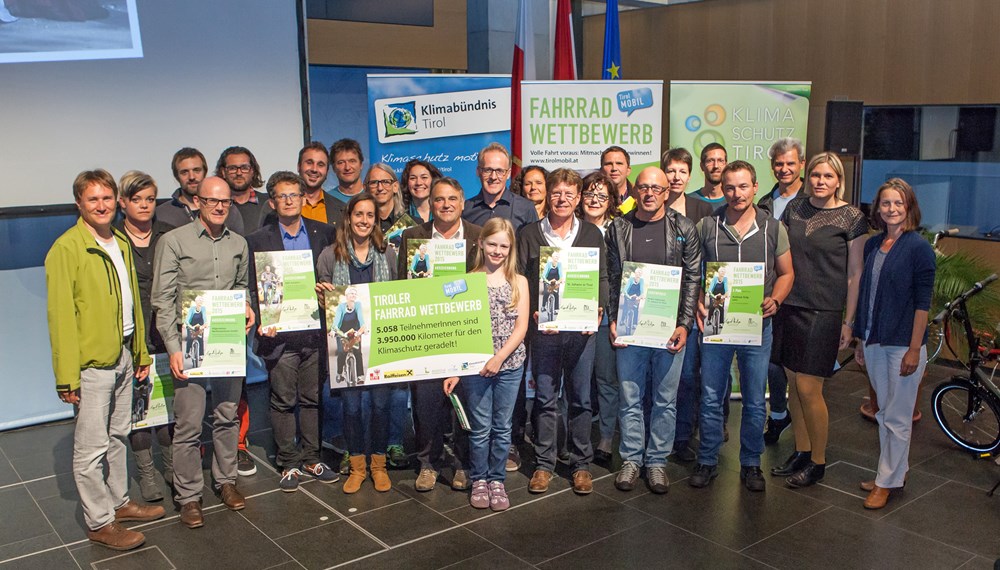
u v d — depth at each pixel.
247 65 6.08
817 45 7.43
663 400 4.41
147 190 4.22
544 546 3.84
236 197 5.20
